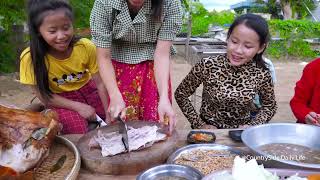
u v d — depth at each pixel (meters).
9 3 5.56
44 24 1.92
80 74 2.37
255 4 17.03
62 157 1.58
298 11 14.79
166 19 2.00
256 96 2.49
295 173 1.30
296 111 2.36
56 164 1.52
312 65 2.37
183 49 8.74
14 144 1.46
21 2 5.60
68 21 1.96
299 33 10.20
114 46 2.26
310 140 1.65
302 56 10.11
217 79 2.25
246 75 2.20
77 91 2.42
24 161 1.43
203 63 2.27
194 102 3.99
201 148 1.69
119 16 1.96
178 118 4.39
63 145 1.69
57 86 2.33
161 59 2.03
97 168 1.49
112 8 1.92
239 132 1.84
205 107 2.46
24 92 5.64
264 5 16.52
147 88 2.32
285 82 6.94
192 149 1.68
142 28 2.08
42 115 1.61
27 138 1.48
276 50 10.02
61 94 2.38
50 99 2.24
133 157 1.51
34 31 2.01
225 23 11.81
